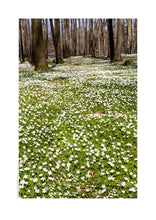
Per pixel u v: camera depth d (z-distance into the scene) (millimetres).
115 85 7375
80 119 5066
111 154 3889
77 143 4199
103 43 26406
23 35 18672
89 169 3621
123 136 4344
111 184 3357
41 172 3541
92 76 9141
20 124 4766
